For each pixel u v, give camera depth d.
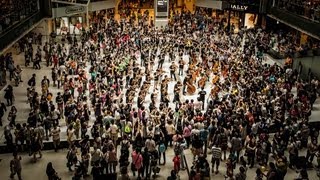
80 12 34.72
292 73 24.77
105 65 23.97
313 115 20.83
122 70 24.14
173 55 28.36
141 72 24.22
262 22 38.41
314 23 24.92
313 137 16.61
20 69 24.20
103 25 35.78
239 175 13.51
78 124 16.92
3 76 23.56
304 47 28.97
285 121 18.22
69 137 16.31
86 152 15.01
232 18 42.03
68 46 31.44
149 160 14.96
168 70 27.19
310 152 16.19
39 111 18.20
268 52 30.38
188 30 35.41
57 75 23.81
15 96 22.06
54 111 17.53
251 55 28.80
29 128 16.31
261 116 18.08
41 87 22.98
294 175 15.84
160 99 21.66
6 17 21.64
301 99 20.41
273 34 34.09
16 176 15.25
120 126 17.06
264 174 14.53
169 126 16.89
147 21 39.59
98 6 38.50
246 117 17.28
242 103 18.53
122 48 28.27
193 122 16.89
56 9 31.19
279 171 14.12
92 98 19.78
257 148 15.84
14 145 16.67
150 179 15.21
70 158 15.27
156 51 29.31
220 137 15.95
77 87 21.84
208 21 38.62
